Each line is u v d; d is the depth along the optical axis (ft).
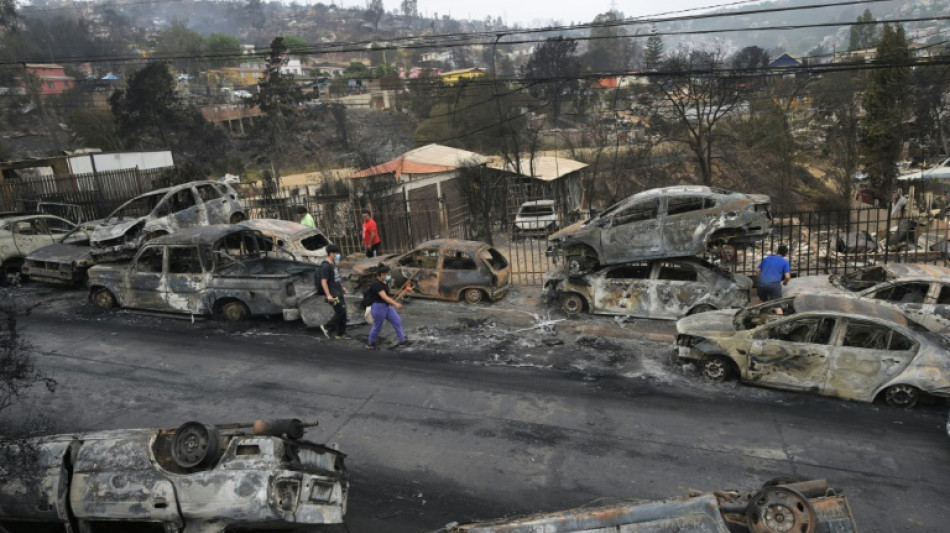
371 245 52.26
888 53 99.86
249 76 388.98
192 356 34.14
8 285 49.11
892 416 26.11
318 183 99.96
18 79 264.93
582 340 35.83
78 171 96.32
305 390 29.78
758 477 21.89
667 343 34.94
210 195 55.11
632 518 14.28
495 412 27.32
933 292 33.06
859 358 26.94
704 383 29.81
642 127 142.51
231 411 27.66
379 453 24.14
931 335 28.04
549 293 41.34
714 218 36.42
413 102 234.38
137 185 74.74
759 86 142.10
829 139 119.24
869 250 56.39
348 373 31.73
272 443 16.98
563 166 107.04
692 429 25.45
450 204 87.86
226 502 16.17
